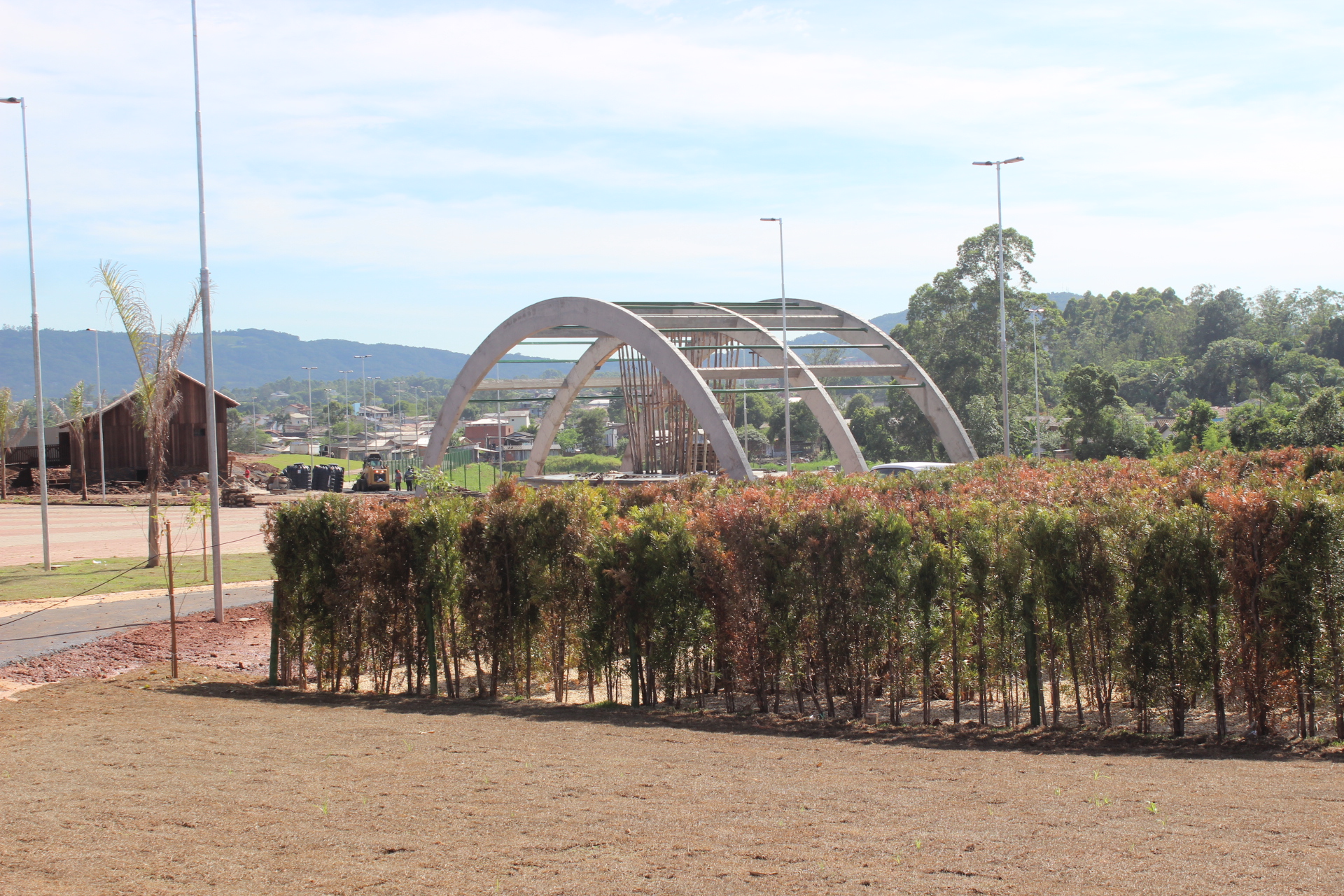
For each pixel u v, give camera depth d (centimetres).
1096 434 5456
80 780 799
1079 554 1044
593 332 4719
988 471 2197
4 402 5056
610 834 621
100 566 2633
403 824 652
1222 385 9288
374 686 1428
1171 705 995
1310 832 589
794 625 1156
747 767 841
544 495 1358
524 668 1349
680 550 1220
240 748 937
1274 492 961
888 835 606
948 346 6744
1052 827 615
